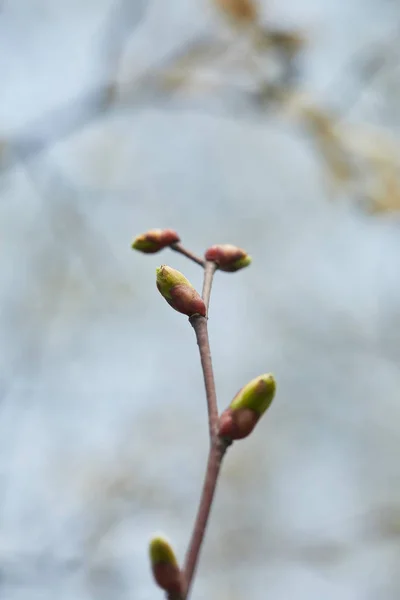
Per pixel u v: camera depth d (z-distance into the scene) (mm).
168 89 499
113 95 496
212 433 253
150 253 290
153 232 289
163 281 261
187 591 247
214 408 254
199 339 259
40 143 499
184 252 290
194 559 248
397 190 438
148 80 501
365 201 439
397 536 620
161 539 246
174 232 290
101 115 503
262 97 484
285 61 483
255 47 486
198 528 249
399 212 433
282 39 482
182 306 260
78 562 511
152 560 247
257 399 252
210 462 251
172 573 246
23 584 487
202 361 257
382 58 478
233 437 251
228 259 286
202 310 260
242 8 480
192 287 261
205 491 250
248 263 288
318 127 463
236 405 252
